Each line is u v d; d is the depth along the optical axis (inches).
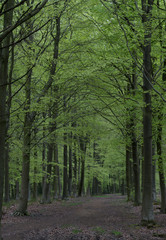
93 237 307.3
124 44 422.3
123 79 508.1
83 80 463.5
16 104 429.1
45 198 749.3
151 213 385.7
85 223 408.5
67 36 547.5
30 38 497.7
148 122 417.4
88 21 482.6
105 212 549.6
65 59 474.9
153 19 379.6
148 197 392.2
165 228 346.0
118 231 337.1
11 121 439.5
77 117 579.8
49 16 331.9
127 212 534.6
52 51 480.1
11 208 590.2
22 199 508.7
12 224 406.3
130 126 605.3
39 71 480.1
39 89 505.4
